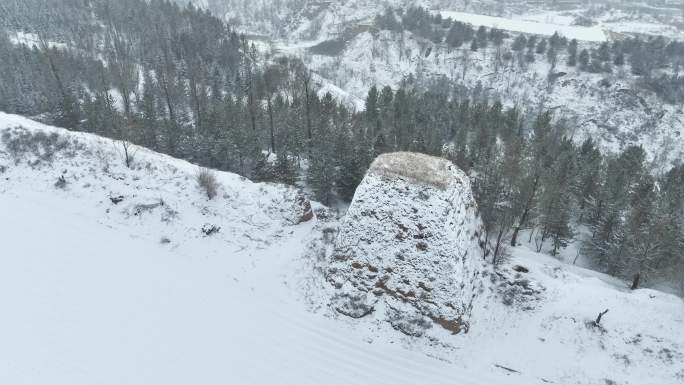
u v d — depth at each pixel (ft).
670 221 132.26
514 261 115.03
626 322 97.30
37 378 68.49
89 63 283.79
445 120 273.75
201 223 119.14
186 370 78.02
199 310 93.66
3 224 106.73
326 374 84.17
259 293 103.24
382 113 270.46
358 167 168.86
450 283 98.94
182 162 144.05
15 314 80.59
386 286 101.96
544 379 89.30
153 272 101.81
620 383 87.61
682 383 87.15
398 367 88.94
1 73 257.34
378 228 107.65
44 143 137.28
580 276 117.70
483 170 176.65
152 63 312.09
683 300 104.99
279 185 131.23
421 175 112.78
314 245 116.57
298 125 206.28
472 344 95.76
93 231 111.45
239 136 181.88
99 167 131.23
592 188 183.62
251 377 79.92
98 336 80.48
